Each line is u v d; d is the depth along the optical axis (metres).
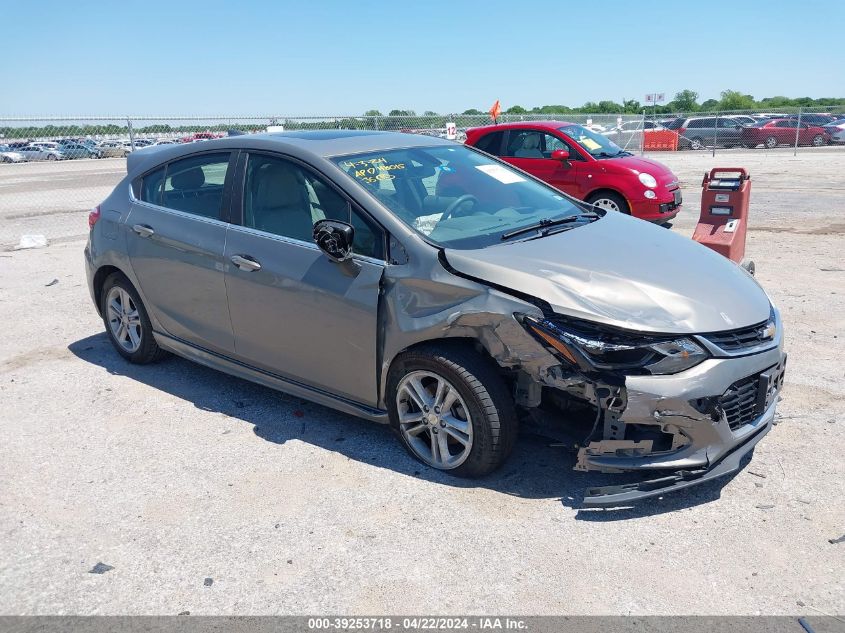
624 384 3.04
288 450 3.98
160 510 3.43
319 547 3.12
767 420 3.41
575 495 3.44
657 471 3.37
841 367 4.84
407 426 3.75
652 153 29.41
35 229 11.73
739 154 26.61
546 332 3.15
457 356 3.39
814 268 7.65
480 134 11.94
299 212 4.01
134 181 5.06
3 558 3.10
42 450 4.05
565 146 11.10
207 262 4.34
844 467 3.59
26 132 12.32
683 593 2.76
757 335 3.33
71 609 2.78
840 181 15.95
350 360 3.79
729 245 6.55
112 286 5.20
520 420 3.62
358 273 3.66
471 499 3.44
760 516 3.22
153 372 5.19
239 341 4.33
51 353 5.64
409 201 3.89
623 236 3.97
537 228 3.96
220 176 4.43
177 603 2.80
